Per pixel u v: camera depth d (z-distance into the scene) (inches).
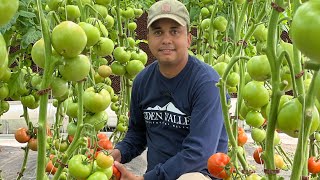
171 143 115.0
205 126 105.0
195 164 102.7
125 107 167.9
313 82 45.9
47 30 57.5
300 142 47.5
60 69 60.7
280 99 51.3
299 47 37.9
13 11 43.2
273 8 49.3
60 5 93.0
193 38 169.0
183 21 110.6
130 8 159.8
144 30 286.8
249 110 89.2
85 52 90.4
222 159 81.1
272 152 51.6
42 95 58.0
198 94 107.6
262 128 104.4
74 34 57.6
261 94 69.3
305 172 55.6
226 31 140.9
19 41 111.6
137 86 121.6
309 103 46.8
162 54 109.3
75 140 76.5
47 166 105.7
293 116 49.5
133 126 129.7
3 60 44.0
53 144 108.6
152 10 111.7
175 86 111.7
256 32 98.1
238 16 127.7
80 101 76.1
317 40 36.3
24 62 116.2
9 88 93.7
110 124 255.6
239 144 109.6
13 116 259.1
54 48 58.5
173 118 113.1
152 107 117.3
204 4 156.2
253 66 65.9
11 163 178.5
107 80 147.4
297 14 37.9
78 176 79.8
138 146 129.7
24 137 102.4
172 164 102.0
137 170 182.1
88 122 87.8
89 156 82.2
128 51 136.6
